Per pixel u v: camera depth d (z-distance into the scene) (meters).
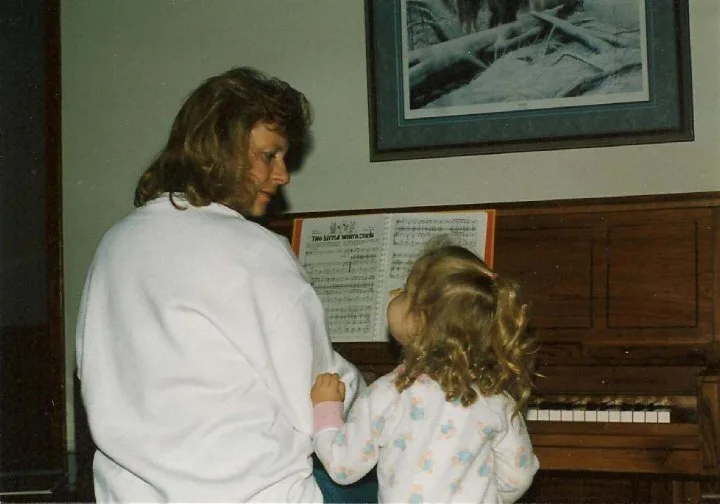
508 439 1.77
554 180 3.31
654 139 3.22
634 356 2.62
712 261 2.56
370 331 2.73
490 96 3.36
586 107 3.27
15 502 3.24
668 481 2.90
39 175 3.59
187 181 1.66
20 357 3.51
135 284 1.55
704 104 3.20
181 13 3.72
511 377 1.84
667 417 2.49
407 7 3.42
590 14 3.25
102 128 3.79
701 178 3.20
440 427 1.68
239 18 3.66
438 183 3.43
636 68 3.22
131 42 3.77
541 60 3.30
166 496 1.44
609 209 2.67
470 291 1.77
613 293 2.64
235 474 1.45
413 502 1.65
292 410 1.54
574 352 2.67
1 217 3.54
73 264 3.80
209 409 1.49
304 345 1.55
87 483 3.35
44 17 3.60
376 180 3.50
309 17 3.58
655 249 2.62
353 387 1.71
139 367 1.51
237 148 1.68
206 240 1.56
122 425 1.49
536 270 2.72
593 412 2.53
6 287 3.51
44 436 3.51
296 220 2.93
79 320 1.62
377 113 3.47
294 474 1.50
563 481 3.00
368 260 2.81
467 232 2.74
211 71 3.70
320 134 3.56
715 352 2.54
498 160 3.37
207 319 1.52
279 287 1.55
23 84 3.57
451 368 1.72
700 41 3.20
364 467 1.68
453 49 3.39
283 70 3.61
